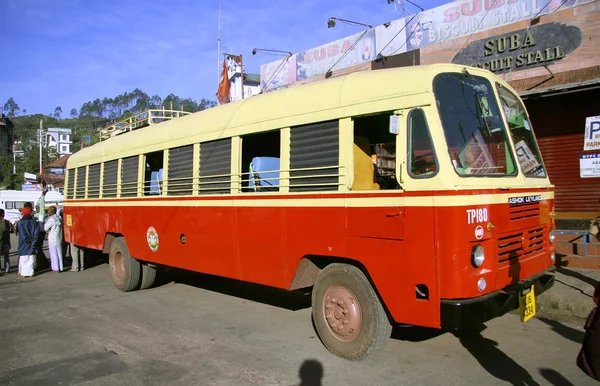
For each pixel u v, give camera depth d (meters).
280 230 5.34
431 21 12.38
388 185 5.56
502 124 4.81
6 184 50.78
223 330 6.03
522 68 10.65
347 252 4.63
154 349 5.34
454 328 3.82
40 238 12.10
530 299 4.46
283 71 16.88
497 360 4.71
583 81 8.99
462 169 4.07
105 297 8.27
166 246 7.34
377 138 5.81
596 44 9.66
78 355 5.18
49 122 127.75
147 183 8.18
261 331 5.94
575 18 9.92
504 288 4.21
